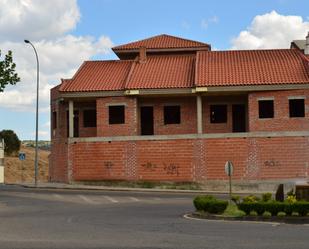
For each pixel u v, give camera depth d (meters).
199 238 15.98
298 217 21.73
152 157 47.06
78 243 14.98
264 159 45.56
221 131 49.31
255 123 46.12
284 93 45.88
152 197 37.28
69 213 25.94
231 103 49.34
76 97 48.62
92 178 47.88
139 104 49.78
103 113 48.53
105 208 29.02
